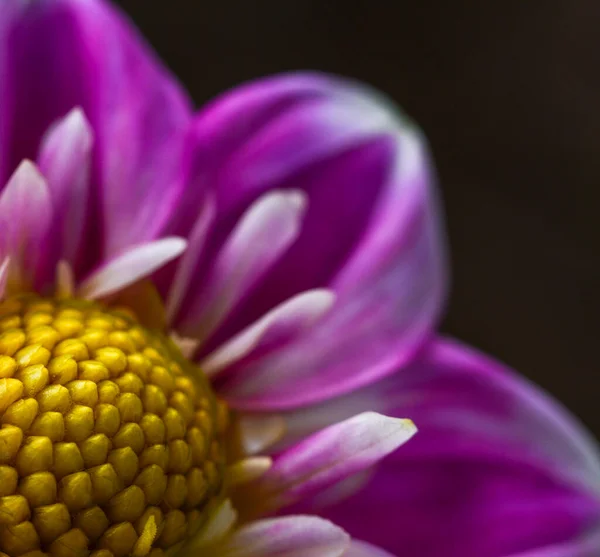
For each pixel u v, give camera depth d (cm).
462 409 18
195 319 17
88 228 17
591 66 29
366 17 29
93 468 16
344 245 18
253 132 18
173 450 17
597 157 29
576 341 29
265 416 17
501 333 29
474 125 29
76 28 17
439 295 18
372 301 18
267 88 18
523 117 29
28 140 17
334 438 17
